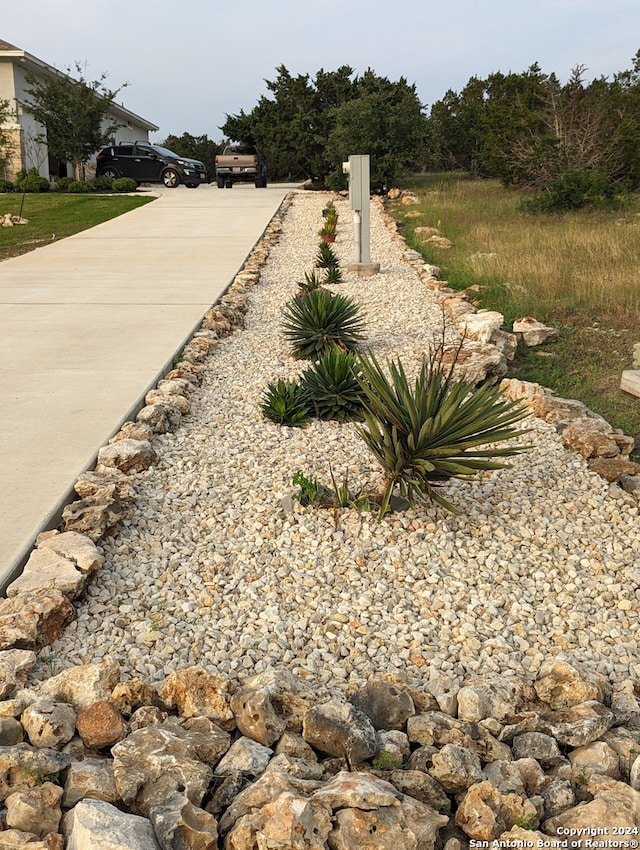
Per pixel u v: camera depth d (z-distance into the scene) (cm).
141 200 2634
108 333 917
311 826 241
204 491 526
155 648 366
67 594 388
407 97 2683
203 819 250
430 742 301
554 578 436
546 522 493
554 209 1875
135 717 304
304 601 409
